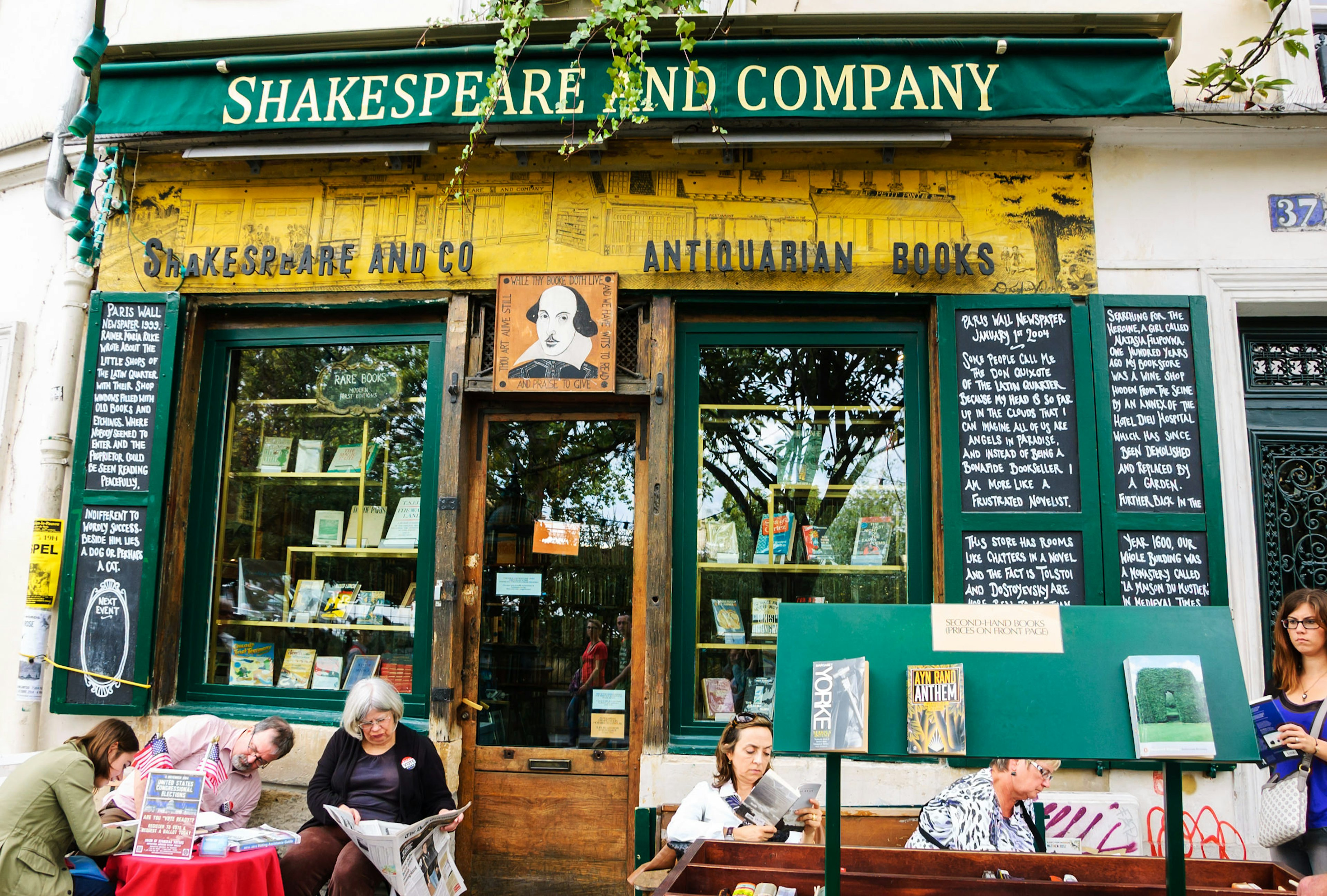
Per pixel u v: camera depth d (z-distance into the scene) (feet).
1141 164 14.26
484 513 14.79
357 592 15.06
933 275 14.07
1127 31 13.65
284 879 11.55
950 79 13.42
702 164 14.52
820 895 7.02
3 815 10.18
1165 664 6.54
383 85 14.17
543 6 15.35
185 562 15.23
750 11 15.44
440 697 13.85
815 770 13.17
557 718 14.20
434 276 14.79
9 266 16.60
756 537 14.46
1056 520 13.33
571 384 14.16
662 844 12.10
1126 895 6.79
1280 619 10.72
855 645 6.86
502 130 14.29
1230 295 13.96
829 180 14.40
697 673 14.10
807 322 14.73
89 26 16.89
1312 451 14.24
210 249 15.29
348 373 15.64
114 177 15.26
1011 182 14.24
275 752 12.98
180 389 15.26
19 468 15.78
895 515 14.33
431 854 11.17
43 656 14.74
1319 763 10.14
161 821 10.08
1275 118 13.92
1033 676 6.66
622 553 14.52
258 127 14.33
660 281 14.35
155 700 14.60
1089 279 13.97
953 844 9.22
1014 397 13.73
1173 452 13.43
